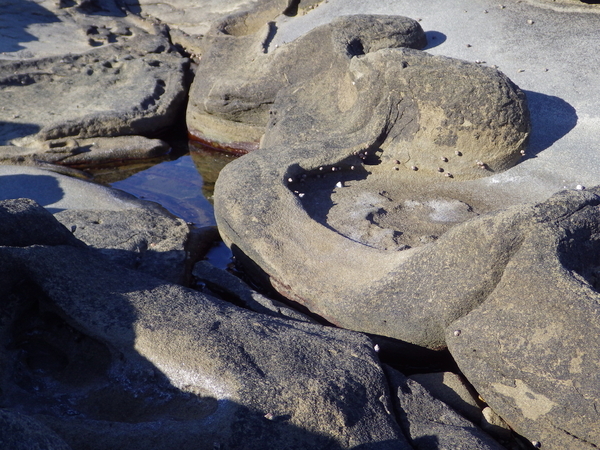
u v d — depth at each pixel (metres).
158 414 2.85
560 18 7.16
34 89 7.78
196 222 5.74
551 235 3.22
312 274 4.05
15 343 3.19
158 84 8.05
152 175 6.74
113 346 3.08
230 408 2.69
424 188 5.21
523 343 3.04
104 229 4.73
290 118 5.98
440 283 3.47
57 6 10.20
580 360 2.85
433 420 2.99
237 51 7.99
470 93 5.03
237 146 7.37
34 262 3.27
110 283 3.40
